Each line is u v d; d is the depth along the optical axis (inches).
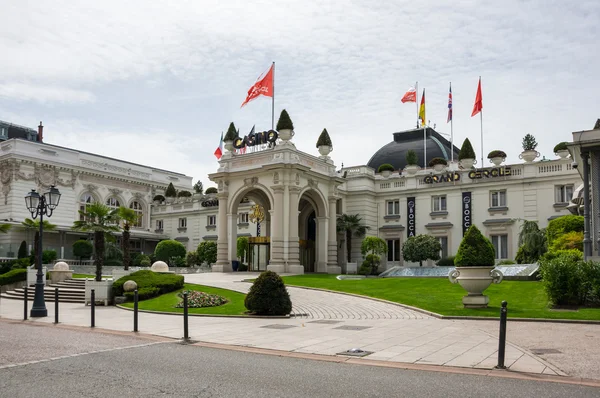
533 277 1083.9
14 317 801.6
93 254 2138.3
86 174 2456.9
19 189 2186.3
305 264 1914.4
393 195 1946.4
